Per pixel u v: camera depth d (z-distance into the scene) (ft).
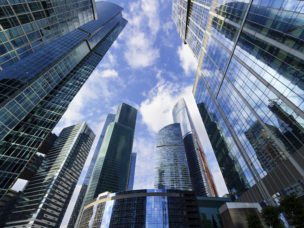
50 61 231.09
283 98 104.32
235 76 171.53
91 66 364.58
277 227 77.41
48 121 222.69
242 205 136.05
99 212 278.87
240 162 175.01
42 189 335.47
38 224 281.54
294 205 69.36
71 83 293.43
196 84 343.05
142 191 288.71
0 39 127.75
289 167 101.86
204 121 301.63
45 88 211.82
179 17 398.42
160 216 248.52
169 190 289.53
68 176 391.24
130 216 252.42
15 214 290.35
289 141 101.76
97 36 416.26
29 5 144.05
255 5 135.44
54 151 443.73
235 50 169.07
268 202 124.67
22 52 147.95
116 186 511.81
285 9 100.89
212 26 233.14
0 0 123.34
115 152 622.95
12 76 172.96
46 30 167.22
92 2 234.79
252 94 141.69
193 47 336.90
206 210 259.39
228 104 196.03
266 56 120.26
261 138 132.87
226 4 190.70
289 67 98.37
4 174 151.23
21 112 169.89
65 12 187.42
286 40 99.50
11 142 170.30
